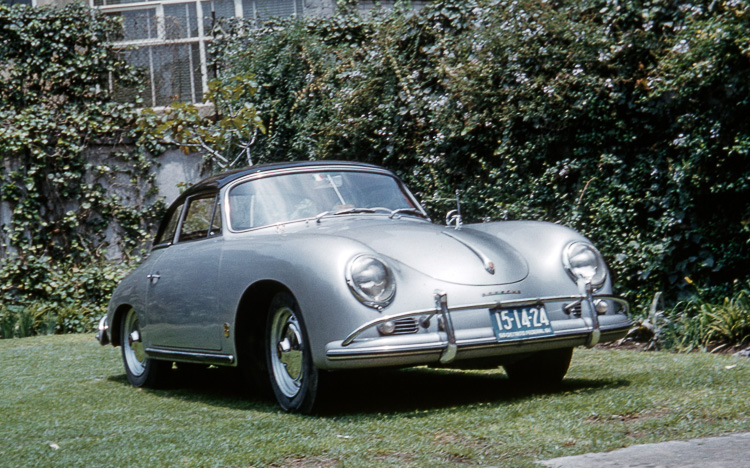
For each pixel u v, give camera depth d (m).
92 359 7.06
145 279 5.33
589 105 8.02
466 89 8.79
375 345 3.62
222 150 10.80
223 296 4.34
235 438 3.40
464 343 3.73
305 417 3.87
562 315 4.05
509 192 8.61
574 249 4.20
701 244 7.21
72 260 11.59
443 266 3.89
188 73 12.45
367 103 9.91
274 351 4.16
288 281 3.87
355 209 4.78
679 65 7.31
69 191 11.65
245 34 12.23
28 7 11.86
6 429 4.02
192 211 5.15
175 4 13.37
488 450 2.93
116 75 12.24
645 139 7.92
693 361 5.04
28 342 9.26
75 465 3.07
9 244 11.42
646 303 7.35
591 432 3.09
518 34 8.63
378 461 2.86
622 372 4.85
